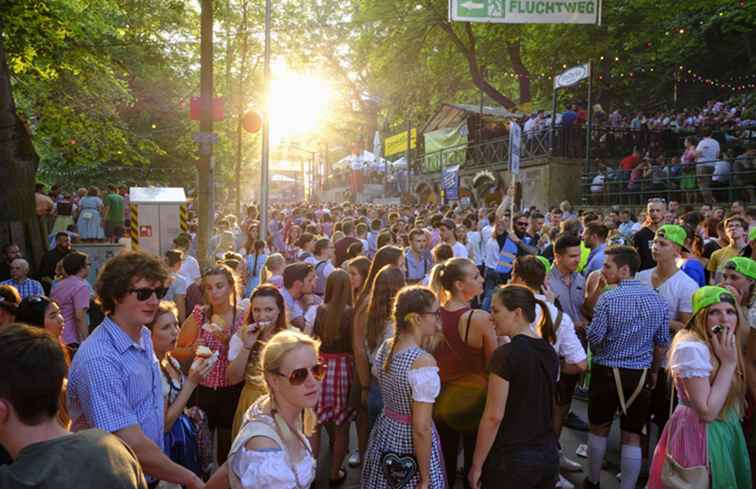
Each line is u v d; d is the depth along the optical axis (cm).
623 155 2064
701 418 323
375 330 421
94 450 167
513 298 331
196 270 824
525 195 2144
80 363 256
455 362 397
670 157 1948
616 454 528
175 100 3020
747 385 360
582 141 2061
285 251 1509
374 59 2947
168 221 1398
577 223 851
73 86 1503
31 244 1001
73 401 260
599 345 441
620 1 2420
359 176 4247
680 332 346
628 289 434
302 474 226
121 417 252
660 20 2498
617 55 2611
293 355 226
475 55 2631
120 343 264
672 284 505
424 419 319
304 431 250
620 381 426
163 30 1834
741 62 2711
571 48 2550
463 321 396
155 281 268
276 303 411
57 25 1295
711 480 325
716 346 326
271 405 231
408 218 1706
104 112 1531
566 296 574
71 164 1477
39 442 167
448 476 411
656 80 2862
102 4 1507
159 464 257
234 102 2338
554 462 320
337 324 466
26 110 1569
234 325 455
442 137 2917
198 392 435
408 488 325
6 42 1293
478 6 1216
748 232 687
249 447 218
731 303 330
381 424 342
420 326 335
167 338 336
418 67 3025
